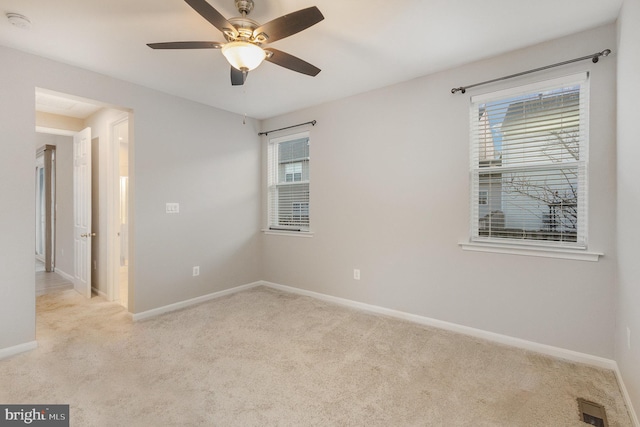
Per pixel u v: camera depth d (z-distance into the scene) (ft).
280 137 14.15
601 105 7.22
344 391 6.49
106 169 12.71
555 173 8.00
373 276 11.25
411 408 5.95
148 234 10.82
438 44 7.98
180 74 9.68
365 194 11.37
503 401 6.15
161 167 11.16
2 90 7.86
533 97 8.25
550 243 8.00
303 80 10.22
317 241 12.86
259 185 14.92
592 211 7.38
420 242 10.12
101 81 9.60
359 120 11.46
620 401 6.13
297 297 13.06
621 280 6.51
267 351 8.24
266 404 6.07
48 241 17.81
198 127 12.32
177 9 6.46
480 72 8.89
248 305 12.01
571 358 7.70
